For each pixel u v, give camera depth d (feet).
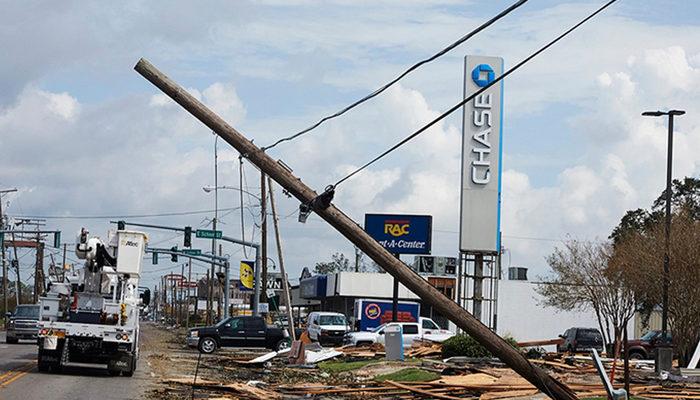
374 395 86.79
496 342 55.93
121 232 99.14
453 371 105.81
